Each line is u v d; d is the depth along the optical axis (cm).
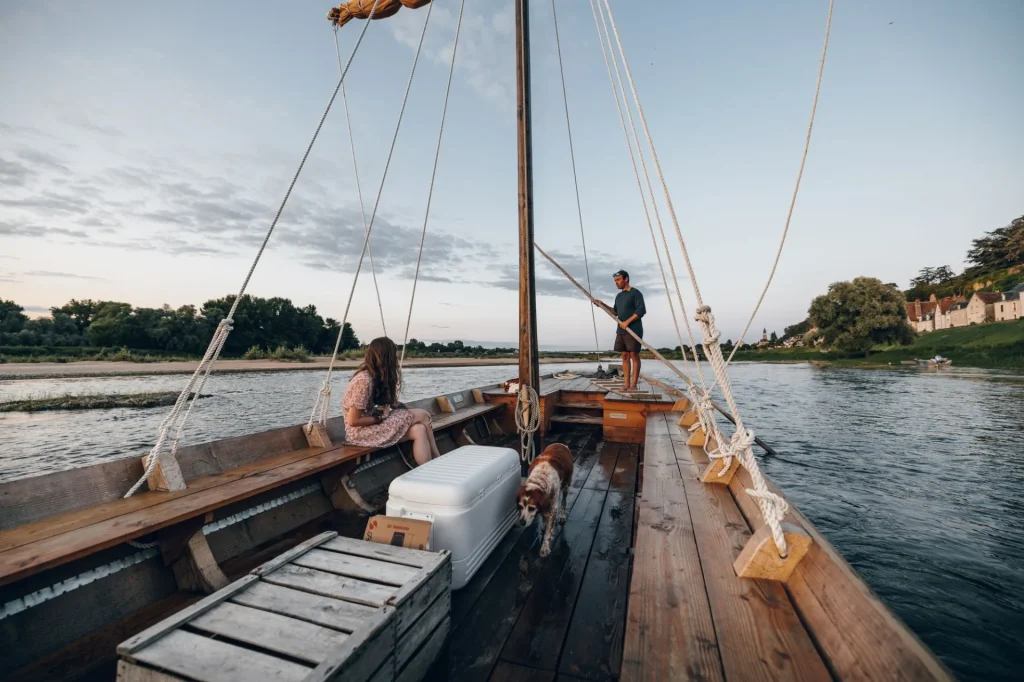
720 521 248
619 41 296
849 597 134
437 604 182
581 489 428
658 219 285
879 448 998
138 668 123
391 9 466
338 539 203
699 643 143
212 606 147
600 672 184
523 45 412
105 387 2406
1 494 195
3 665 166
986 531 548
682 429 512
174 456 264
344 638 133
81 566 199
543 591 247
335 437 394
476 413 578
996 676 302
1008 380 2788
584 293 489
